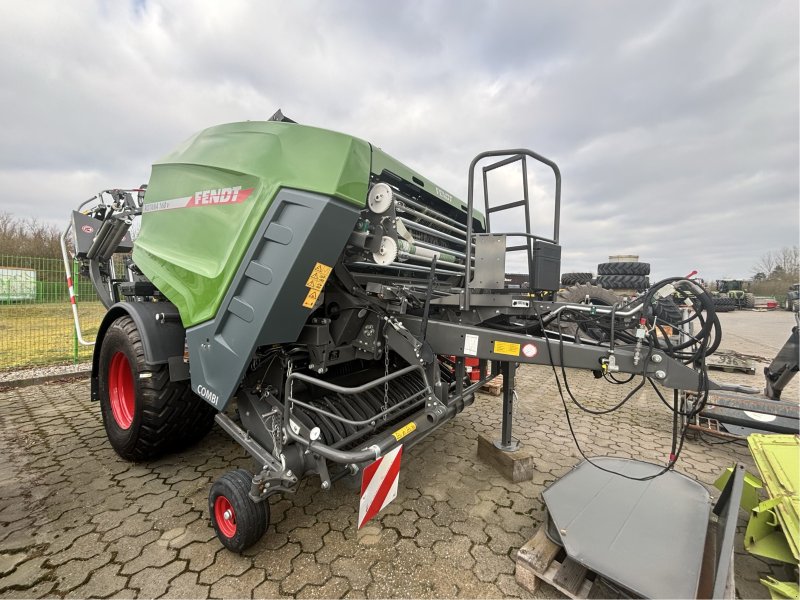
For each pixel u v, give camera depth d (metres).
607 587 1.76
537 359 2.24
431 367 2.45
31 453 3.18
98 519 2.32
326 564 1.99
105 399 3.11
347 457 1.77
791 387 5.75
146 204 3.00
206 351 2.27
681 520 2.01
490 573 1.95
